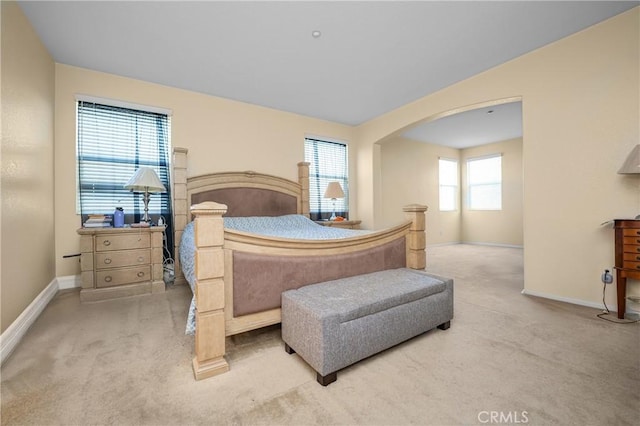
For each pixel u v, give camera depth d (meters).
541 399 1.23
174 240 3.19
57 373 1.44
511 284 3.12
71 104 2.89
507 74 2.87
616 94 2.23
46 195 2.54
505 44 2.58
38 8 2.05
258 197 3.91
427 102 3.70
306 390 1.31
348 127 4.96
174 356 1.62
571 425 1.08
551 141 2.57
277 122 4.19
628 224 2.05
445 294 1.95
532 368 1.47
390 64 2.91
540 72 2.63
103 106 3.06
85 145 2.97
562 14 2.19
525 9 2.13
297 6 2.07
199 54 2.70
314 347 1.38
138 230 2.76
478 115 4.51
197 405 1.21
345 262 2.05
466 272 3.70
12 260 1.81
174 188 3.18
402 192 6.12
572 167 2.46
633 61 2.15
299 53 2.70
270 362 1.56
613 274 2.27
